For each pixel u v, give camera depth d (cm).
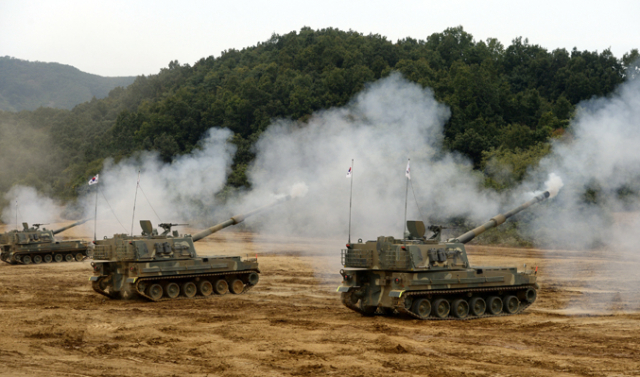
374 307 2508
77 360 1675
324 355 1745
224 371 1568
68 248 5497
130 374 1530
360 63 14638
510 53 16175
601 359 1688
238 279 3294
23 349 1809
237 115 12644
